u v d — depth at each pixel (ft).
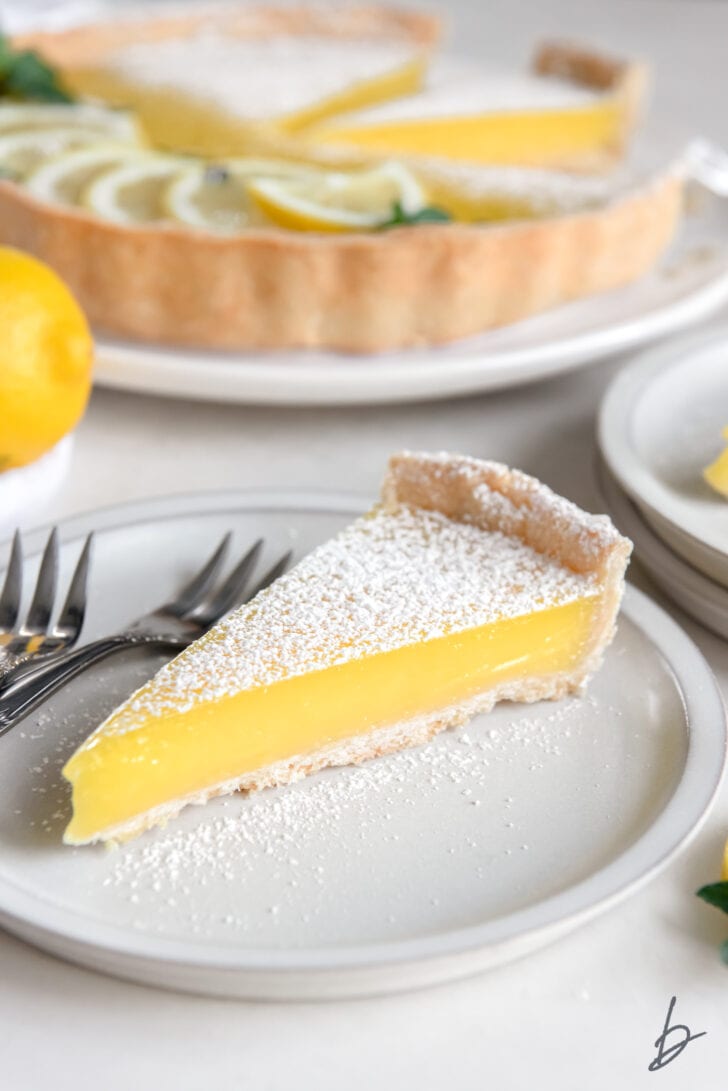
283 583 1.82
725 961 1.60
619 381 2.10
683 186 2.58
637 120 2.93
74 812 1.65
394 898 1.63
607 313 2.31
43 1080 1.55
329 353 2.21
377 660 1.75
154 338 2.20
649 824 1.66
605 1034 1.59
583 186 2.52
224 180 2.37
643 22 4.51
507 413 2.26
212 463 2.15
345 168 2.57
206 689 1.71
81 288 2.19
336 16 3.12
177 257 2.14
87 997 1.60
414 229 2.17
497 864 1.65
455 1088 1.55
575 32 4.32
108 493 2.09
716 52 4.09
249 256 2.14
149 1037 1.57
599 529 1.81
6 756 1.72
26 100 2.66
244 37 3.10
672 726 1.76
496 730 1.78
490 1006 1.60
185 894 1.62
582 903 1.59
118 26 2.98
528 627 1.79
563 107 2.80
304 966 1.54
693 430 2.06
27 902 1.58
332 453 2.17
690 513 1.90
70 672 1.76
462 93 2.88
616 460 1.97
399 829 1.68
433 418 2.24
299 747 1.74
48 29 2.92
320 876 1.64
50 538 1.87
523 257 2.21
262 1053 1.57
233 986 1.56
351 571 1.84
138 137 2.57
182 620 1.85
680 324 2.30
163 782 1.68
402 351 2.22
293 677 1.73
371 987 1.57
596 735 1.77
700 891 1.63
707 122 3.31
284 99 2.73
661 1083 1.56
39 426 1.98
